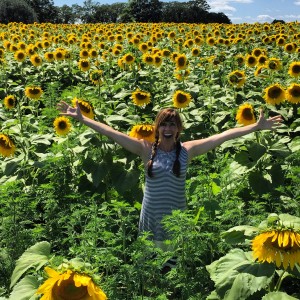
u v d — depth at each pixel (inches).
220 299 151.3
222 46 774.5
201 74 544.7
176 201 196.4
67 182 253.3
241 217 207.9
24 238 203.9
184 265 175.3
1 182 260.2
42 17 2883.9
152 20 2452.0
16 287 152.3
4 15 1926.7
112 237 190.2
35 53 619.5
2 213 214.7
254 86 464.1
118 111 337.4
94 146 264.5
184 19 2576.3
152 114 396.2
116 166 251.8
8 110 412.2
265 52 666.2
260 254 136.6
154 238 196.1
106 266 166.7
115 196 257.8
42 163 252.1
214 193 204.8
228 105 387.5
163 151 196.7
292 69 407.2
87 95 384.8
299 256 134.2
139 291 175.6
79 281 104.1
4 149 248.2
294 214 226.4
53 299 109.9
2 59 558.9
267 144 263.4
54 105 417.1
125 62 521.7
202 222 188.7
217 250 194.5
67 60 613.6
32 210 221.6
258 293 161.0
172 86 461.1
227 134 203.6
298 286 188.4
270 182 251.3
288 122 378.9
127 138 202.1
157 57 529.0
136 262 164.9
